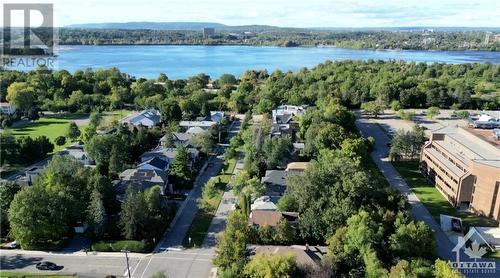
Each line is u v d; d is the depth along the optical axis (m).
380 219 68.06
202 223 82.19
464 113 183.12
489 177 85.50
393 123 173.38
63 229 72.44
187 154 104.62
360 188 72.50
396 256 62.94
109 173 97.88
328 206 72.31
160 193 85.00
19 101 165.88
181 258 70.00
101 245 71.12
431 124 172.00
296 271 58.12
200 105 176.38
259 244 69.94
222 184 101.69
